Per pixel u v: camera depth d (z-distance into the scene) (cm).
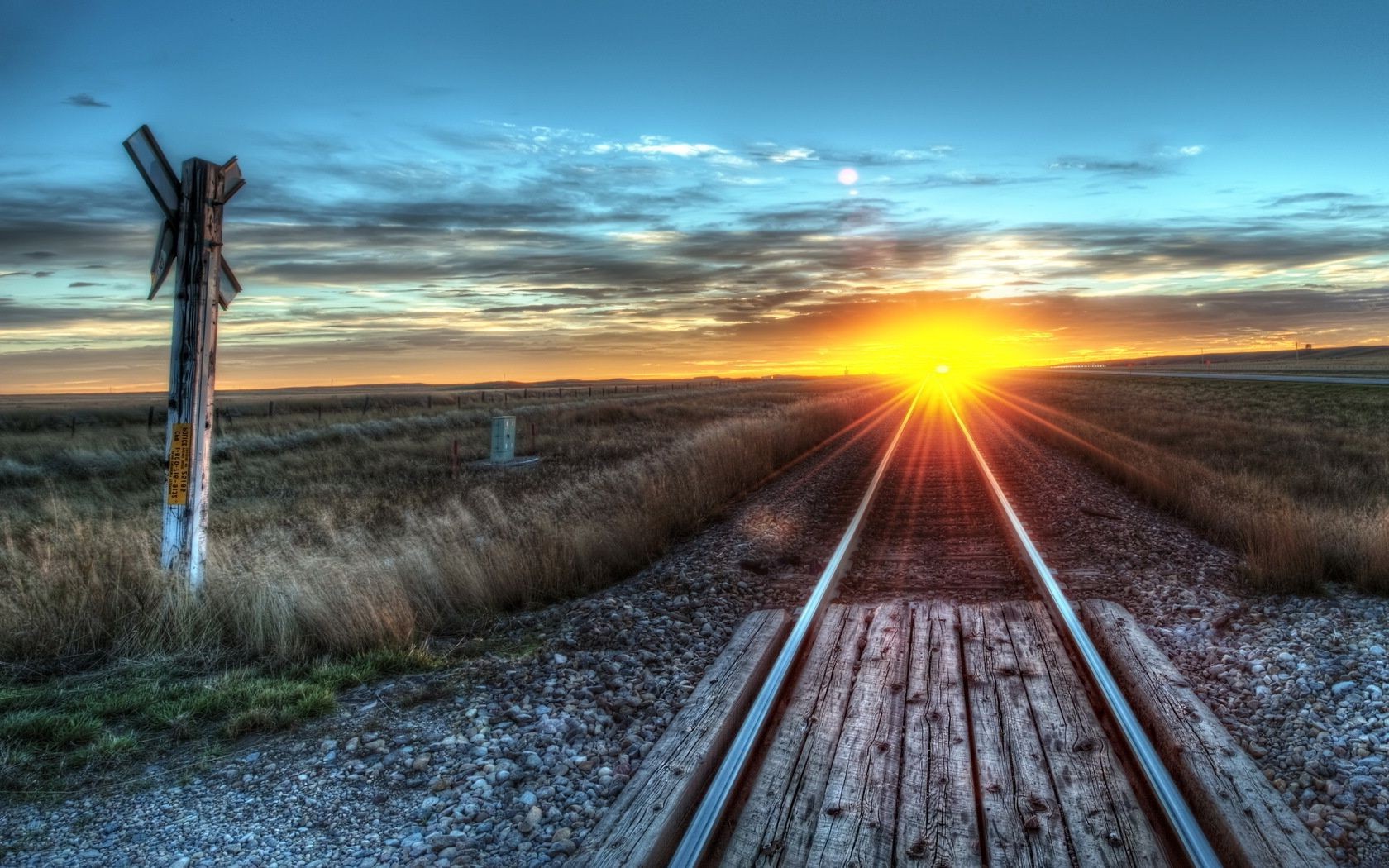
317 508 1432
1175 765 388
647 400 5484
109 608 629
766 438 1830
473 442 2688
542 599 770
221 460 2364
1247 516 938
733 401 5216
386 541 1024
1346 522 838
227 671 564
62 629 599
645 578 837
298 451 2519
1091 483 1440
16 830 368
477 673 562
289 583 684
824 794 370
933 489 1396
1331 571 741
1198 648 574
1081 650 520
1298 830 318
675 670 558
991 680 499
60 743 453
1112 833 334
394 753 440
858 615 641
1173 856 330
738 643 562
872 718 449
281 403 5378
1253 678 512
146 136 688
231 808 386
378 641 611
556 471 1884
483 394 7325
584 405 4509
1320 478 1446
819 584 732
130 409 4456
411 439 2931
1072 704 461
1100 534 981
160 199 700
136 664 580
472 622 698
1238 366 13562
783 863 320
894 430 2769
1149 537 958
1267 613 643
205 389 714
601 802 383
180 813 382
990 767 391
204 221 705
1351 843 336
